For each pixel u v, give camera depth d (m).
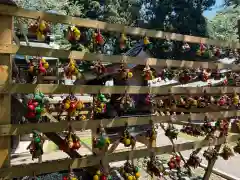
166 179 5.74
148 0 31.91
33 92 2.73
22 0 13.92
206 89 4.07
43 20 2.75
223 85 4.75
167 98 3.90
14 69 3.96
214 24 33.66
